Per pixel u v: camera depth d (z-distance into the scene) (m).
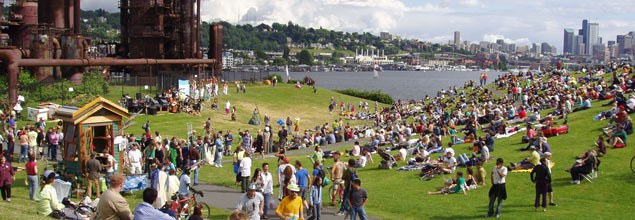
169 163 20.97
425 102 83.62
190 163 26.95
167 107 55.50
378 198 23.55
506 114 48.50
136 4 87.19
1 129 37.09
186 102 57.50
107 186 22.62
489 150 32.38
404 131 44.34
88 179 21.61
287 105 75.75
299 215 15.86
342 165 22.47
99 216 11.38
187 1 94.50
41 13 71.19
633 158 23.88
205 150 33.09
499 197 19.64
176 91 61.06
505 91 80.94
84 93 60.28
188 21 95.00
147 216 11.33
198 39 98.81
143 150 29.50
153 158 26.56
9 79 53.12
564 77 72.88
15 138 37.12
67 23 76.12
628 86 47.91
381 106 91.88
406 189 25.28
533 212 20.14
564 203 21.20
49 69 65.50
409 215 20.83
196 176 26.62
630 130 30.97
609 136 30.45
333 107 76.81
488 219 19.56
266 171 19.59
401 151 32.56
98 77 69.62
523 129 38.09
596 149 28.77
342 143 46.41
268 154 39.34
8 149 29.88
